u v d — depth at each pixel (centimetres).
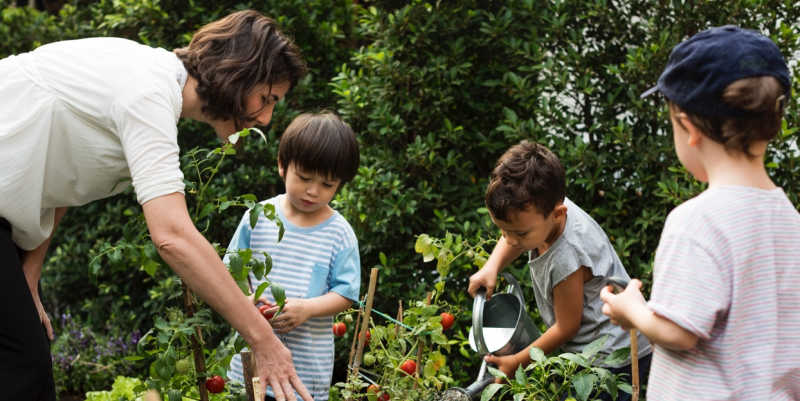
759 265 136
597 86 323
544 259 220
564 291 216
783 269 138
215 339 349
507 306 235
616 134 301
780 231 139
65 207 208
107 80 161
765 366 134
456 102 343
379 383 231
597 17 323
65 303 453
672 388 142
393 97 339
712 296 132
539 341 222
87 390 398
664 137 298
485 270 237
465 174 331
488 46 336
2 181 164
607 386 190
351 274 230
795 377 137
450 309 269
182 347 188
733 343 135
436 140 339
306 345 228
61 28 485
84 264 435
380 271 325
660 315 136
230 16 182
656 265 142
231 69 172
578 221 223
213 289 157
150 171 154
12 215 170
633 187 299
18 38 486
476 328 220
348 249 233
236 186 387
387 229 324
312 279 229
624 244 289
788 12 299
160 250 155
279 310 185
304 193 222
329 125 222
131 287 427
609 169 307
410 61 338
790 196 278
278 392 167
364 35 364
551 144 307
